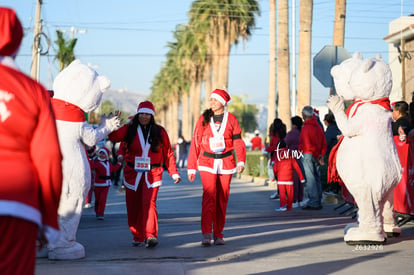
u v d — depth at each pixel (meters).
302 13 25.81
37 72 29.31
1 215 3.11
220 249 7.84
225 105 8.42
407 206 9.24
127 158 8.20
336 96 7.59
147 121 8.17
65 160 7.12
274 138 13.64
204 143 8.28
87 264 6.84
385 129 7.55
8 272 3.11
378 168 7.43
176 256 7.35
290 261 6.89
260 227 10.06
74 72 7.29
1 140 3.23
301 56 25.88
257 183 24.89
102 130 7.42
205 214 8.13
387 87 7.58
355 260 6.88
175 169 8.38
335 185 15.22
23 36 3.50
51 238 3.30
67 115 7.20
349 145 7.64
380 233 7.75
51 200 3.30
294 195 13.75
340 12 23.03
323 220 11.15
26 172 3.23
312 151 13.36
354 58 8.08
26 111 3.29
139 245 8.21
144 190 8.05
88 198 15.04
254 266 6.61
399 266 6.46
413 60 37.88
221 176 8.27
